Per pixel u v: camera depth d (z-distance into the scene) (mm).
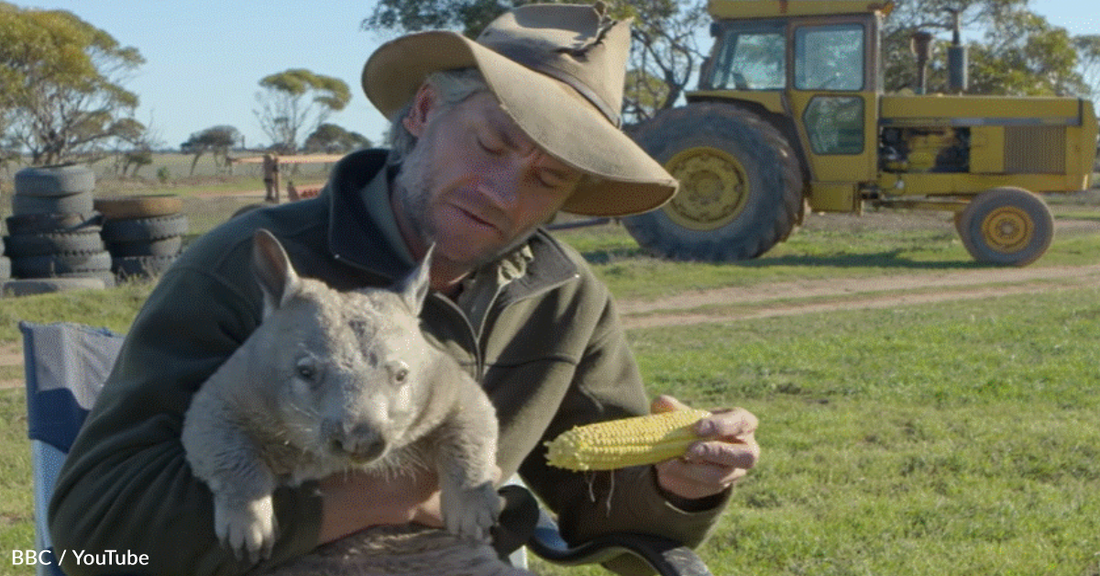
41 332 3773
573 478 3504
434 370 2736
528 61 3301
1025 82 42719
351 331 2617
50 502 2979
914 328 13227
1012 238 20219
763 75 20312
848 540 6121
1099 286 18031
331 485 2832
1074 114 20219
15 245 17906
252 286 2990
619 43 3488
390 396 2598
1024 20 43500
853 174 19984
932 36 22109
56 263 17906
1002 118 20344
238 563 2775
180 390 2889
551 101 3113
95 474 2861
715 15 20234
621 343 3568
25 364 3723
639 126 20938
